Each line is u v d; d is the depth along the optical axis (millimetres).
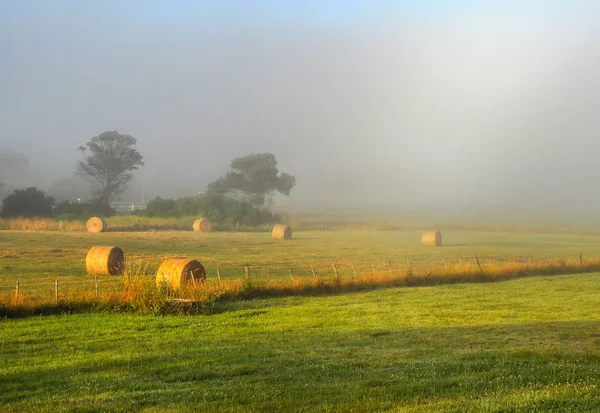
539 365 10484
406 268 30953
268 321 16703
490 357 11367
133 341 13594
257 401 8445
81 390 9211
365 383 9375
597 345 12781
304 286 23094
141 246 44812
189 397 8703
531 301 21406
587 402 8094
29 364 11219
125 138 107625
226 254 40125
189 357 11672
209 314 18109
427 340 13562
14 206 73562
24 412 8070
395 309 19234
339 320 16891
